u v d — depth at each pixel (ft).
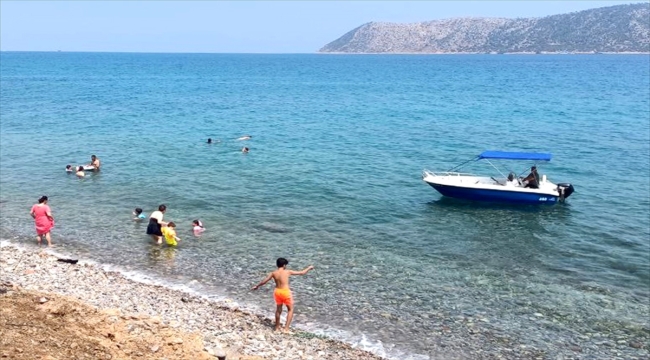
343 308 52.80
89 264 62.44
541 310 53.21
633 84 367.04
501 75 503.61
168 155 127.24
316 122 187.93
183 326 45.11
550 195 88.53
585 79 428.56
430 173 100.99
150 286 56.03
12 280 54.44
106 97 273.33
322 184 101.40
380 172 111.75
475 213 86.07
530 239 74.28
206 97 282.77
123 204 87.76
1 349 30.58
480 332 48.80
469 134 160.35
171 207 86.43
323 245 70.64
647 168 114.83
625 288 58.65
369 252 68.54
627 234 75.97
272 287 57.77
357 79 458.91
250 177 106.32
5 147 134.31
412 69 655.76
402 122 187.32
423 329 49.11
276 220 80.59
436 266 64.34
